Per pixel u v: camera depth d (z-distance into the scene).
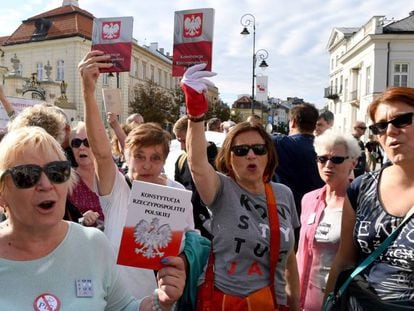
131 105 38.38
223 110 34.78
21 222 1.55
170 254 1.77
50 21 39.97
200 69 2.22
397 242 1.90
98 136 2.51
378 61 34.41
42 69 39.81
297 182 4.30
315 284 2.84
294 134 4.48
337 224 2.81
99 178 2.59
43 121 2.90
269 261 2.32
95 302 1.64
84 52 38.97
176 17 3.45
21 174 1.52
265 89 18.25
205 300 2.29
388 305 1.85
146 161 2.82
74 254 1.67
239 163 2.39
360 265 2.03
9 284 1.54
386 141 2.03
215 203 2.40
